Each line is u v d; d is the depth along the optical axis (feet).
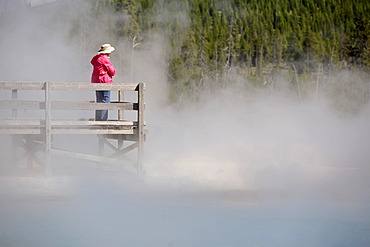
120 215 79.46
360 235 72.59
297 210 84.79
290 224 77.36
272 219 79.46
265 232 73.10
